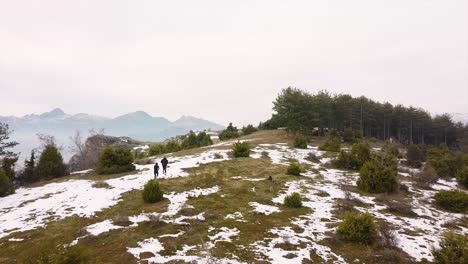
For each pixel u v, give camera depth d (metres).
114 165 32.47
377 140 71.06
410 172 33.41
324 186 26.36
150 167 34.22
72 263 10.84
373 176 25.48
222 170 31.11
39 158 33.62
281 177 28.69
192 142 60.22
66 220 18.89
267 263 13.29
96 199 22.84
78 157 52.47
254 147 47.00
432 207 22.62
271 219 18.50
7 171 30.97
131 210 20.03
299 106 56.75
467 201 21.98
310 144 52.94
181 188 24.78
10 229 18.03
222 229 16.78
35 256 11.47
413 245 15.74
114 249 14.41
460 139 84.44
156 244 14.85
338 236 16.30
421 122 82.62
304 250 14.72
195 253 13.92
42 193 25.81
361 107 74.00
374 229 16.25
